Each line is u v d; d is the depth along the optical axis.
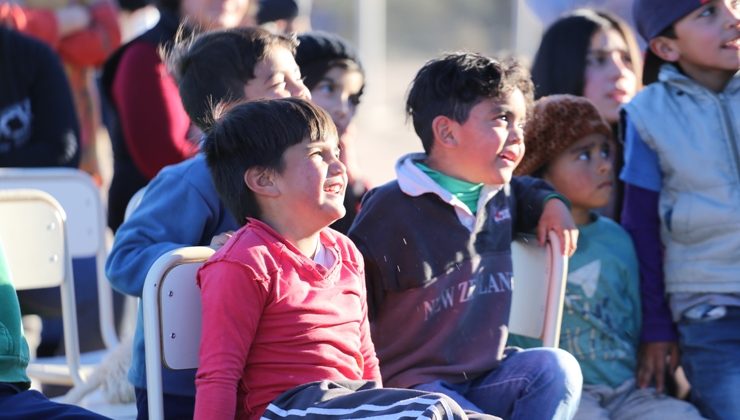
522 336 9.13
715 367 9.15
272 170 6.91
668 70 9.56
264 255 6.78
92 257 11.61
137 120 11.73
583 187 9.55
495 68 7.92
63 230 9.67
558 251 8.25
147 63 11.77
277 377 6.75
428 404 6.05
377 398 6.26
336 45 10.10
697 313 9.31
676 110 9.44
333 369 6.84
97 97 17.61
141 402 7.85
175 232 7.79
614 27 11.45
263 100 7.19
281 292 6.77
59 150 13.10
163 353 6.99
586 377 9.39
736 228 9.11
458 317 7.90
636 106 9.62
